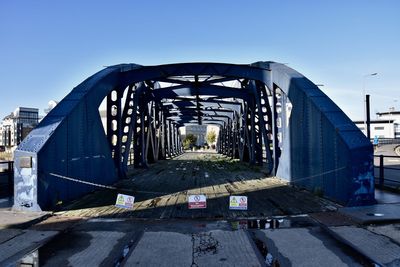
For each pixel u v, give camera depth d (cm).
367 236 699
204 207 925
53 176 1001
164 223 817
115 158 1727
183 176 1834
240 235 712
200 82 2245
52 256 599
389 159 3488
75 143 1173
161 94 2458
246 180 1616
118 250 629
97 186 1380
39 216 861
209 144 10988
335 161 1044
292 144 1460
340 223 799
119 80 1755
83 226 798
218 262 562
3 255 606
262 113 1931
